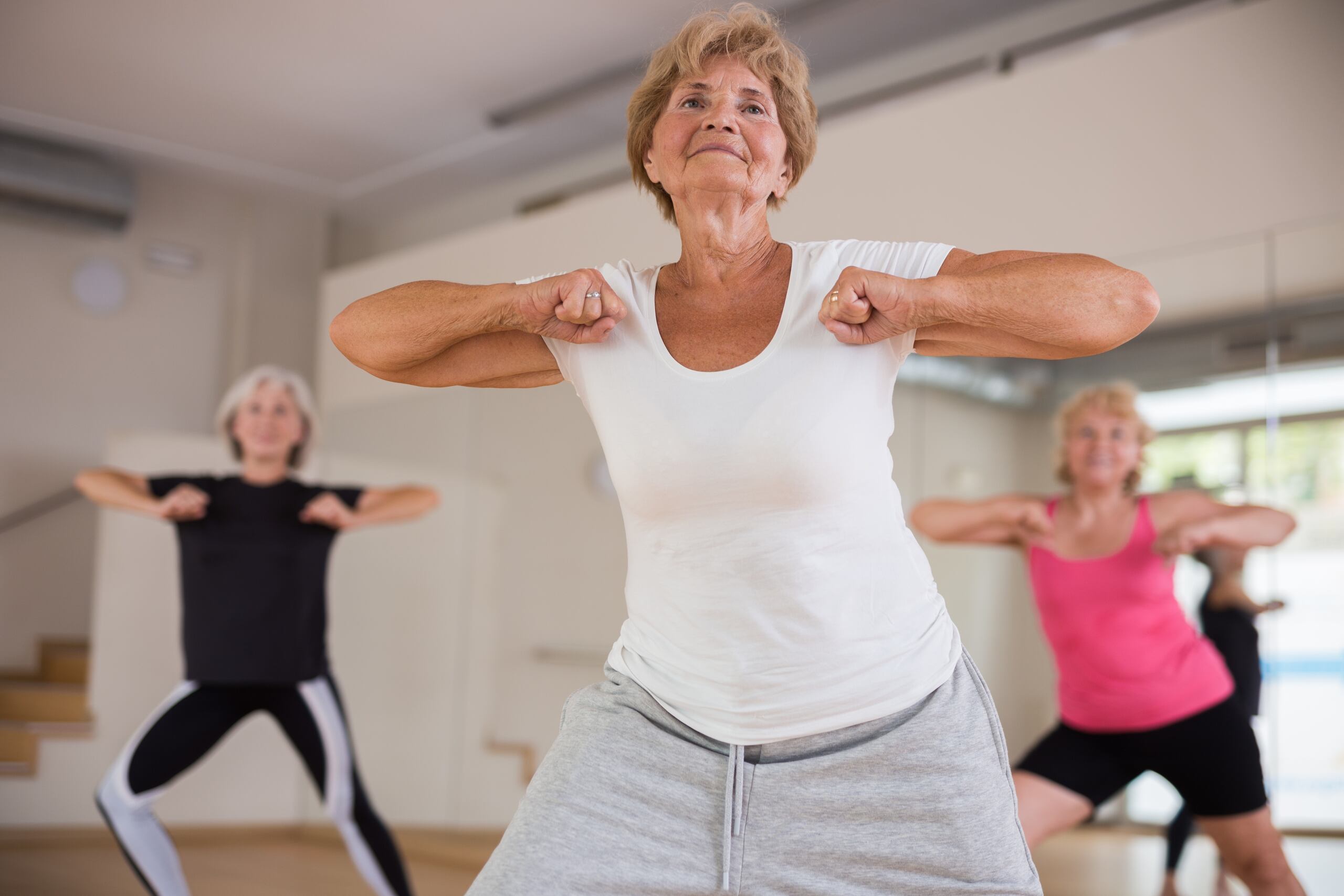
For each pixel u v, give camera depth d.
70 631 6.45
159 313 6.88
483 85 5.44
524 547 4.77
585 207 5.04
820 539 1.21
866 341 1.18
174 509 3.19
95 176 6.30
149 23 4.93
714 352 1.25
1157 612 2.73
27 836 4.88
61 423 6.53
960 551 3.55
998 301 1.13
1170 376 3.26
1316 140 3.17
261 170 6.64
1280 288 3.17
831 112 5.14
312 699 3.17
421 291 1.30
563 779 1.25
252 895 3.89
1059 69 3.70
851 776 1.23
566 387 4.77
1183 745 2.60
